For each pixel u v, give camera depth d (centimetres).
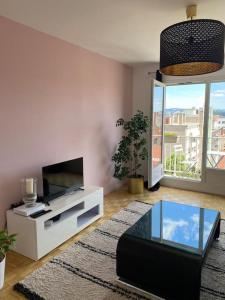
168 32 171
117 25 245
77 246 236
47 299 167
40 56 258
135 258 174
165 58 176
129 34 271
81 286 181
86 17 225
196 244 172
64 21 233
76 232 260
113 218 300
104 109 374
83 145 335
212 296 171
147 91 436
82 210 268
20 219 218
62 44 286
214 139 412
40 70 260
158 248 168
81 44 306
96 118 358
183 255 159
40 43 257
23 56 240
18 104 239
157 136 398
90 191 290
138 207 337
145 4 199
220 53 168
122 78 416
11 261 212
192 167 473
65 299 168
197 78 389
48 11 211
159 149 413
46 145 275
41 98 264
